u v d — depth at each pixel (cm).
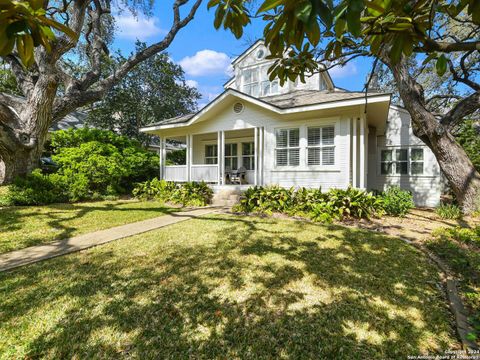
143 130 1168
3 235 494
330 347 203
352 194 665
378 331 221
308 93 1050
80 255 400
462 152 720
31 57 104
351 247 436
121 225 602
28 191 766
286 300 269
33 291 285
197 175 1079
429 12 126
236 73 1339
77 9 893
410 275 330
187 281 311
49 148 1300
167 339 212
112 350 199
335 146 804
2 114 827
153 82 1923
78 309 250
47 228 550
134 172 1173
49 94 897
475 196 683
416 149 1027
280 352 198
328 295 280
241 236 500
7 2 89
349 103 706
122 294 279
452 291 283
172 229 561
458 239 456
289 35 124
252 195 783
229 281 311
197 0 1253
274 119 907
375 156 1092
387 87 1277
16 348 198
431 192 995
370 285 302
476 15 115
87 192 959
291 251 416
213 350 200
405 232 537
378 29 133
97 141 1116
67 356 192
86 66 1708
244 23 162
